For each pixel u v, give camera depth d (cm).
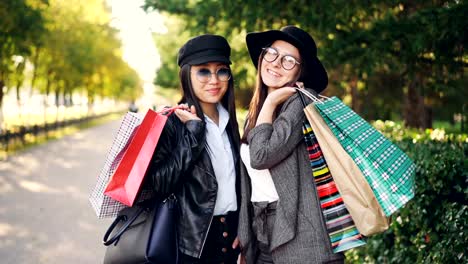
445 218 340
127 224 256
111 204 260
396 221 414
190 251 257
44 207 817
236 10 686
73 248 597
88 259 557
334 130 237
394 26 562
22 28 1345
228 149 282
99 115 4709
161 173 247
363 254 504
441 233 358
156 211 257
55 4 2000
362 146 232
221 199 273
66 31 2161
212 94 275
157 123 248
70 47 2200
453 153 354
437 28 502
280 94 249
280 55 261
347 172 232
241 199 269
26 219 734
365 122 241
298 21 631
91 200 261
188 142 253
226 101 288
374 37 589
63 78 2566
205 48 271
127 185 245
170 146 255
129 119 255
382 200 228
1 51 1409
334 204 239
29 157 1543
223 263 275
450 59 564
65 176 1167
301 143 251
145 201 261
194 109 266
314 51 266
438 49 536
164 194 258
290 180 246
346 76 859
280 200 246
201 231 258
